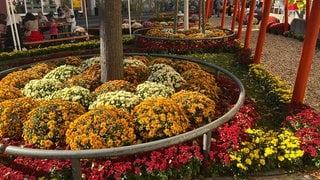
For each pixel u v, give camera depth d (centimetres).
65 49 1048
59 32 1252
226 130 369
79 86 467
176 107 375
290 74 746
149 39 1050
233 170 337
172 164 322
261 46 737
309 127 385
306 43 440
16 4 1520
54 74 541
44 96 464
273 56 943
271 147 346
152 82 477
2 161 343
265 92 600
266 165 341
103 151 291
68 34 1238
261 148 349
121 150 294
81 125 340
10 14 995
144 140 352
